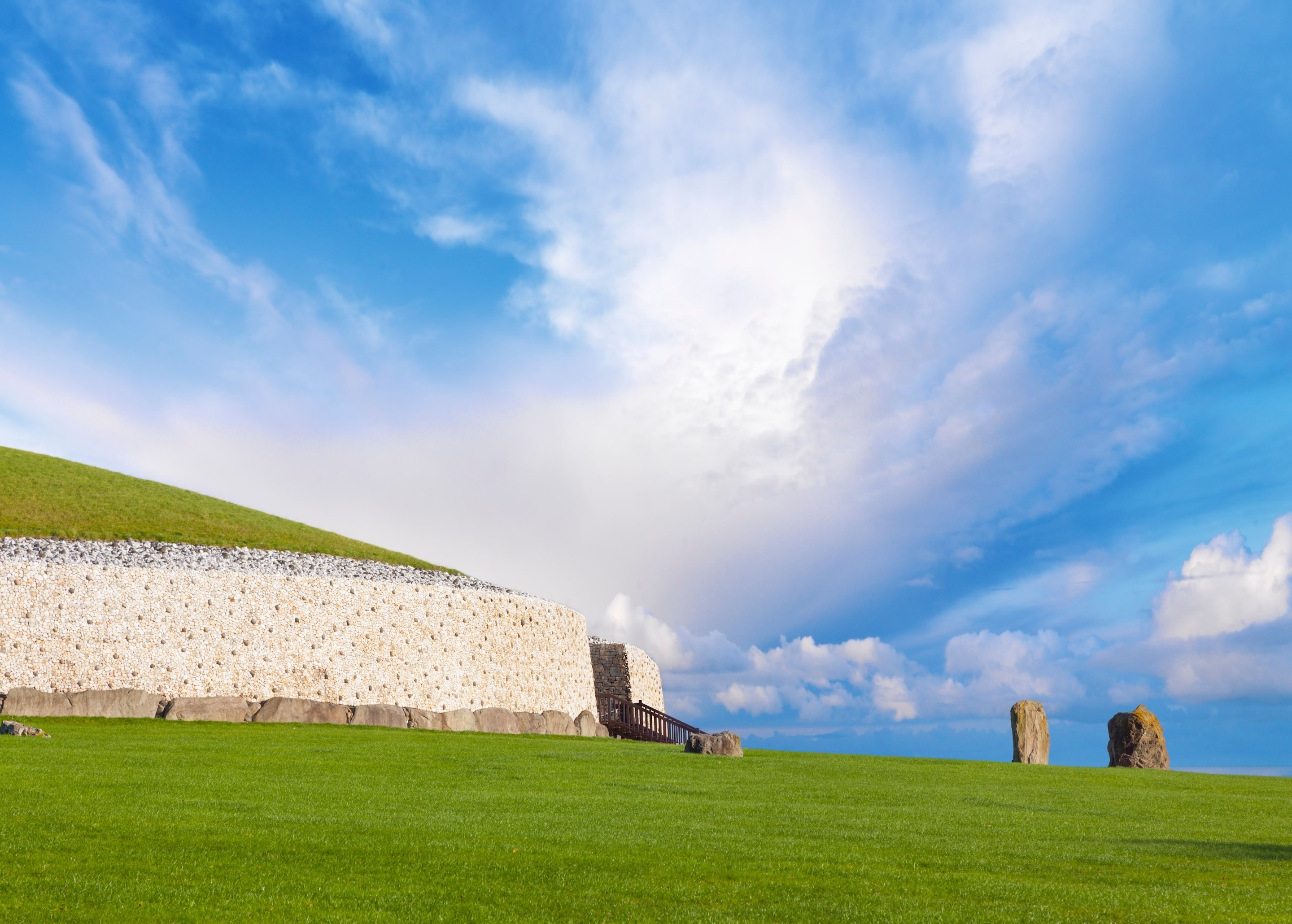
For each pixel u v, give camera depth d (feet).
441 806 62.49
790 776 92.68
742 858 48.11
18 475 169.48
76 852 43.45
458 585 168.25
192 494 193.26
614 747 118.93
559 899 38.81
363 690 143.23
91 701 116.37
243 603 136.56
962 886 42.88
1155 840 59.06
